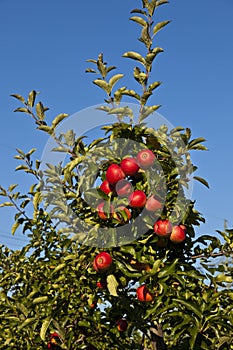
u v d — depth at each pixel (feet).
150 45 13.35
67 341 14.93
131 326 15.98
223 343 12.09
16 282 19.60
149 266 13.01
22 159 14.98
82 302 15.94
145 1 13.25
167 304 12.09
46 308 15.24
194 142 13.02
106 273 13.07
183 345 12.34
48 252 18.37
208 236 14.06
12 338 17.74
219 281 13.14
